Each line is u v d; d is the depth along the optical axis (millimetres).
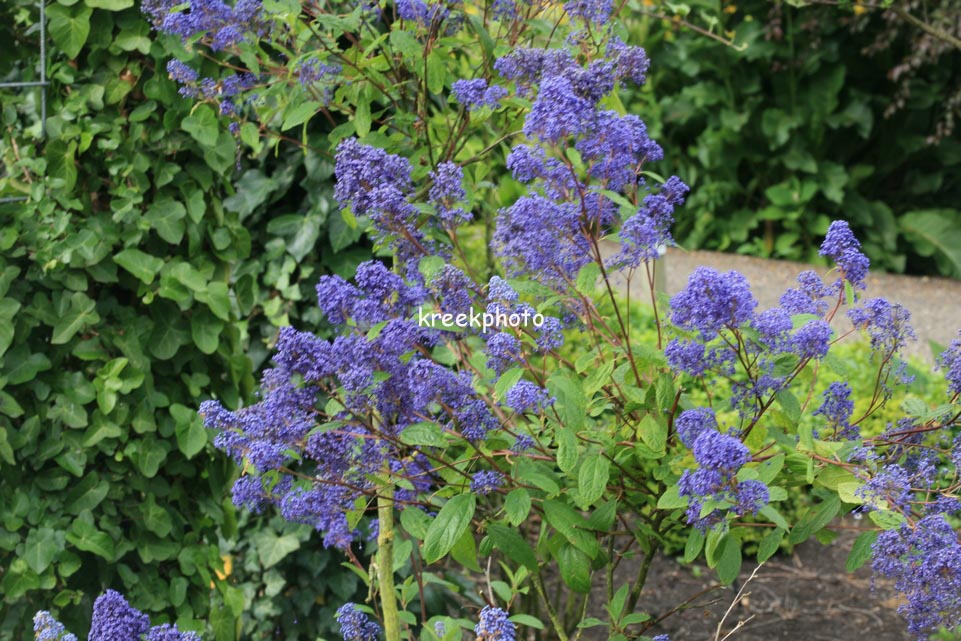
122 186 3057
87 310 2980
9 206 2941
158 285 3131
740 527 2436
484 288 2365
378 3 2621
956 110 8688
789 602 4574
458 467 2279
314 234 3627
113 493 3066
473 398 2346
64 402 2986
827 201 9953
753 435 2252
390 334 1956
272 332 3848
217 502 3277
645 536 2516
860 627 4355
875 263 9883
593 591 4605
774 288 9109
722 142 10023
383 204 2109
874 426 4836
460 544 2248
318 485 2090
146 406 3078
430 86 2496
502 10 2559
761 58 9750
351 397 2014
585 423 2334
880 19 9188
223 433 2084
